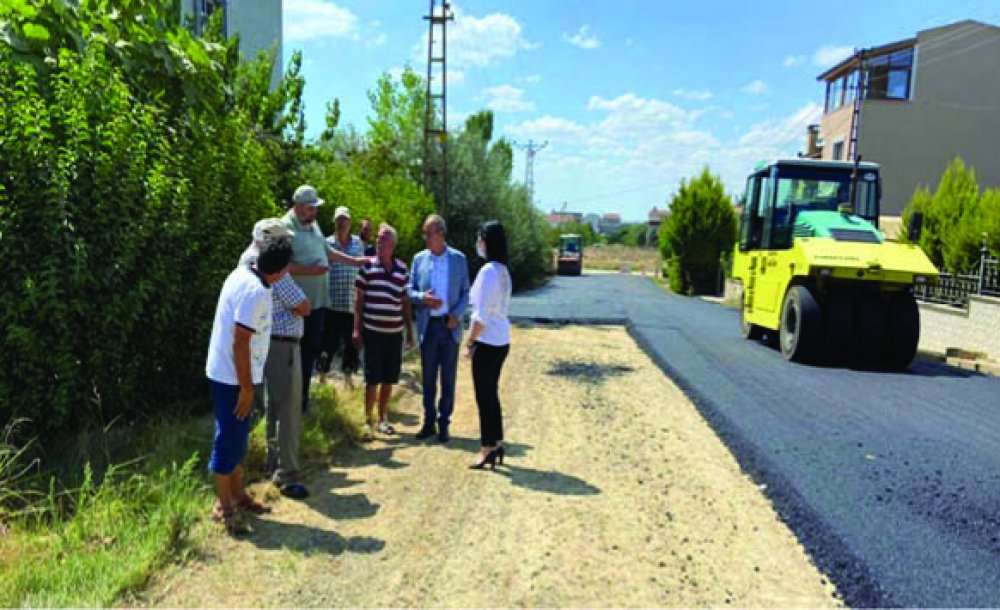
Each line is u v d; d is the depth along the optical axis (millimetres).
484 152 28781
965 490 4918
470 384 8883
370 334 6363
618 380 9391
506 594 3590
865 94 29266
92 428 5258
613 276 51250
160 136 5969
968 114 27875
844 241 10344
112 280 5289
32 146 4801
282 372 4836
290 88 10344
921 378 9250
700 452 6082
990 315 11836
